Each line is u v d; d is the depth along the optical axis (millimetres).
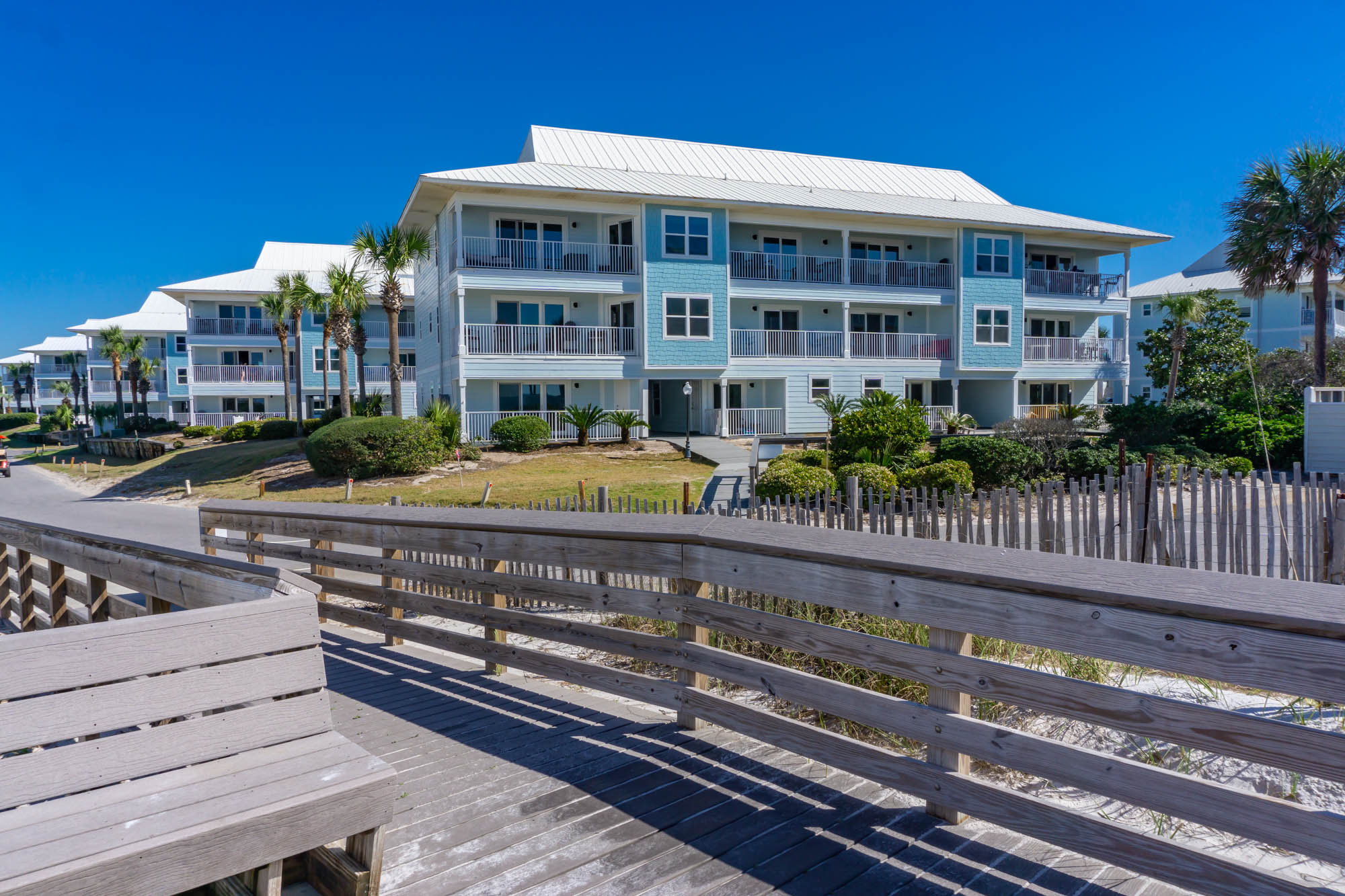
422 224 31141
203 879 1979
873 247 32594
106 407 52906
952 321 32344
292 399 45562
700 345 28547
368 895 2299
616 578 8117
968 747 2580
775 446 19172
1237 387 29984
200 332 43375
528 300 28500
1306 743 1905
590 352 27672
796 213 29531
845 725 4109
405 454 22719
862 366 31109
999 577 2426
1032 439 21375
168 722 2744
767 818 2914
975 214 32625
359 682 5074
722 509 9766
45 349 76312
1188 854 2123
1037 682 2402
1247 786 3188
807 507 8883
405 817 3031
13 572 6836
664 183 29266
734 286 29281
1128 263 34844
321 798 2162
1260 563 7164
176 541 16109
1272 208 23328
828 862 2598
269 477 24734
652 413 33344
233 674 2404
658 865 2623
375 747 3865
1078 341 34375
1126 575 2207
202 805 2096
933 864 2562
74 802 2088
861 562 2797
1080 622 2299
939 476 14945
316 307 36969
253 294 42750
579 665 4180
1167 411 22391
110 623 2205
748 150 36031
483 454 25672
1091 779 2301
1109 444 22578
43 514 21734
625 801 3102
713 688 4855
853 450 19844
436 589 9211
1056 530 7672
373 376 44688
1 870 1773
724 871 2570
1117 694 2232
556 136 32438
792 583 3094
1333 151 22766
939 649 2684
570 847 2760
